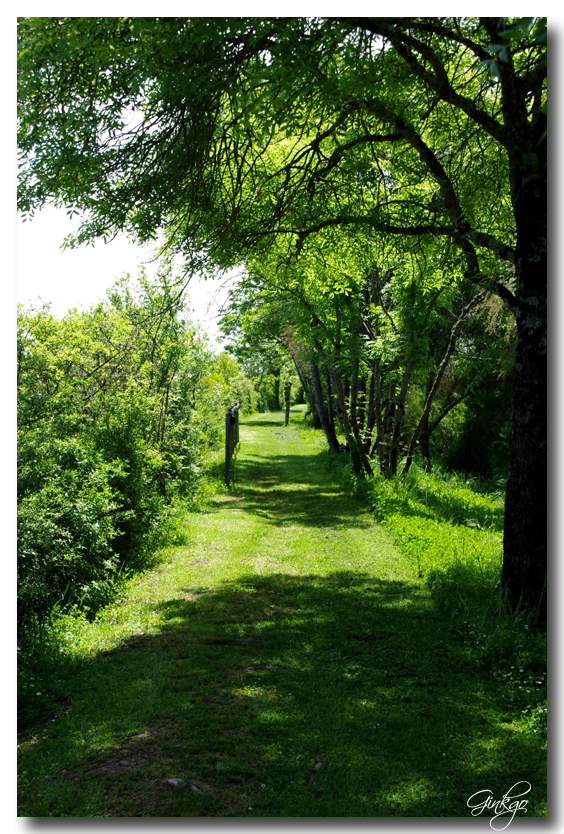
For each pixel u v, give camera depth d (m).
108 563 6.66
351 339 14.11
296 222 8.16
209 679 4.95
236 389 35.94
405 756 3.86
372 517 11.79
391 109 6.49
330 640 5.79
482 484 16.02
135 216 6.94
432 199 8.68
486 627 5.62
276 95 5.15
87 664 5.21
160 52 4.79
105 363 9.77
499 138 5.71
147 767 3.71
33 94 5.48
